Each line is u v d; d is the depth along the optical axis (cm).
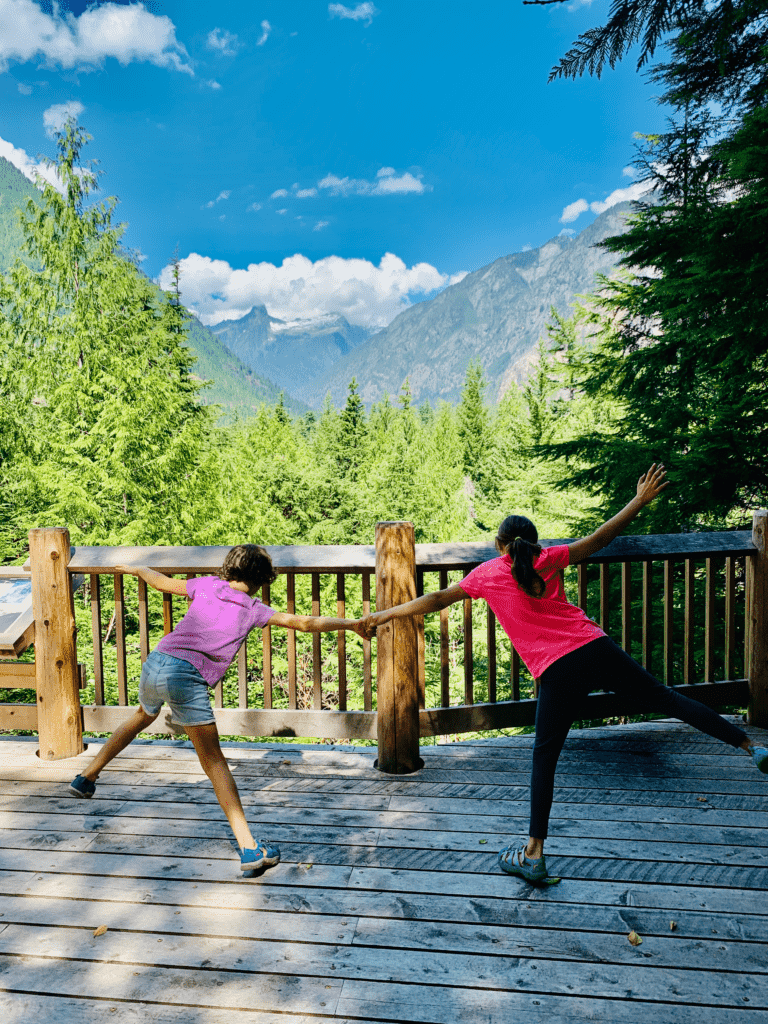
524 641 260
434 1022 192
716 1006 197
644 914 238
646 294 838
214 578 295
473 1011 196
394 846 283
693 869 264
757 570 396
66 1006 200
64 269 1645
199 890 255
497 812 310
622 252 741
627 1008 196
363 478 4153
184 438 1516
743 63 640
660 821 300
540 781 255
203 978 210
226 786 266
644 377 830
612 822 299
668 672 404
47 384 1600
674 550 388
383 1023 192
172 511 1514
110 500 1452
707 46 596
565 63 458
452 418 6725
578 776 344
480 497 3494
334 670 1780
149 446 1462
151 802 325
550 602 259
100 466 1416
